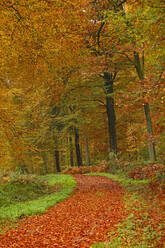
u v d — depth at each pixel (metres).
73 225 7.71
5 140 8.55
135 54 15.28
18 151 8.74
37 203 10.98
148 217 7.46
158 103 13.23
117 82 23.78
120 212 8.55
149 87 9.45
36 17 7.21
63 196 12.37
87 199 11.45
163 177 11.13
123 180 15.68
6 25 7.26
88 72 14.80
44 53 8.65
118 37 12.81
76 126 25.61
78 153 29.75
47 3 7.05
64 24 8.64
